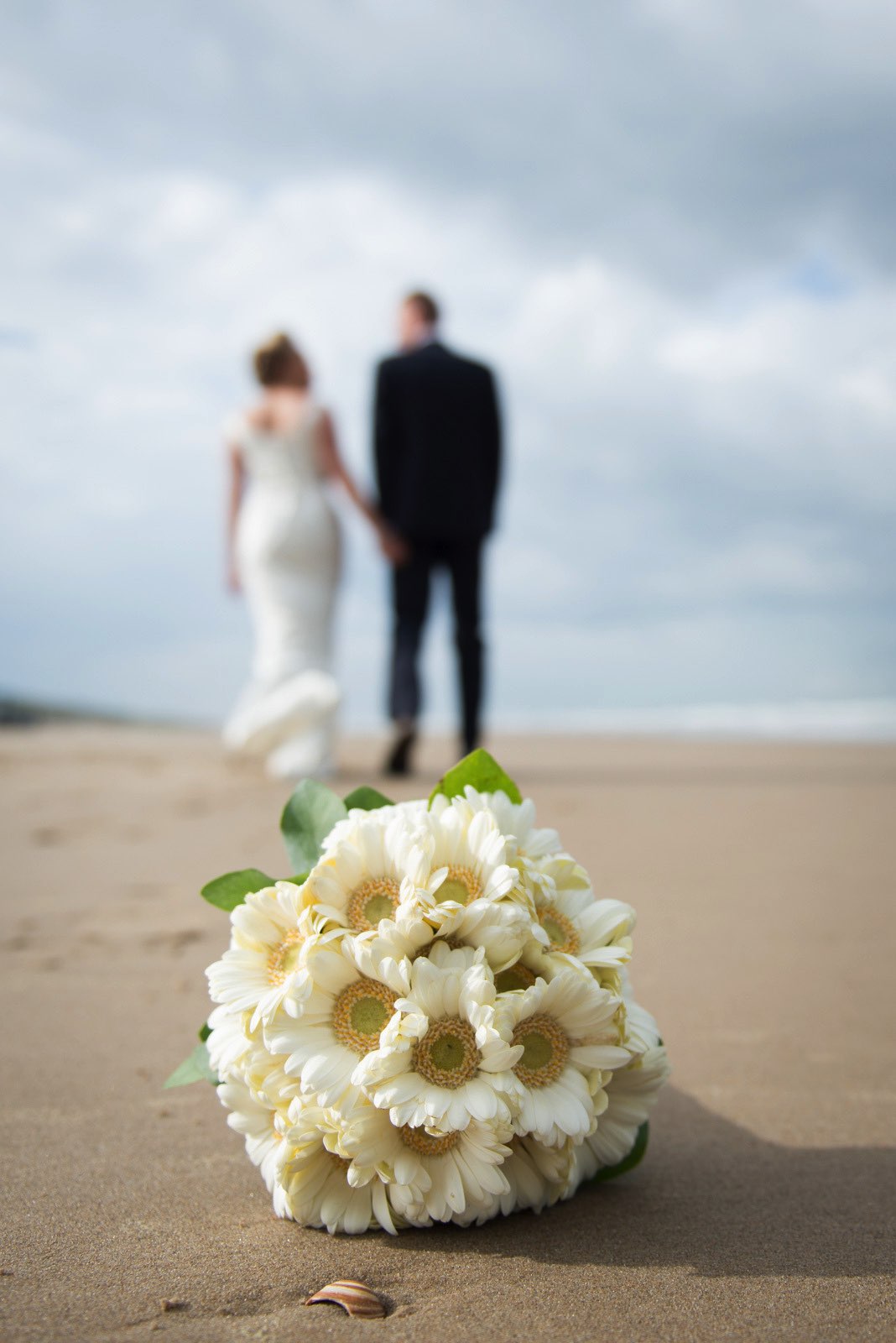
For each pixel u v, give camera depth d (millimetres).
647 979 2377
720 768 6734
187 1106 1670
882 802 5070
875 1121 1604
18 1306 1083
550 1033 1244
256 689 5969
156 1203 1334
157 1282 1135
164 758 6973
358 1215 1241
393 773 5973
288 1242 1227
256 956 1291
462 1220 1231
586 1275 1150
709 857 3777
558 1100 1214
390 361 6023
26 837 4242
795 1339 1031
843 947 2627
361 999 1224
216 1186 1385
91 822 4590
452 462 5969
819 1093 1723
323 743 5848
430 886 1241
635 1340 1027
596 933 1320
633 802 5121
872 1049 1921
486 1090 1155
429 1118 1135
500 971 1229
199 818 4652
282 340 6086
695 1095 1726
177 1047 1943
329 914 1243
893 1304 1094
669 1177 1419
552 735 10414
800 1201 1339
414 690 5902
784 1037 1993
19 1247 1216
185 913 2984
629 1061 1275
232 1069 1232
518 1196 1273
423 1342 1020
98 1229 1262
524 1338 1027
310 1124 1192
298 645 5961
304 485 5992
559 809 4898
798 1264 1175
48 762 6797
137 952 2590
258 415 6016
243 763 6555
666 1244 1224
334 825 1433
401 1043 1153
